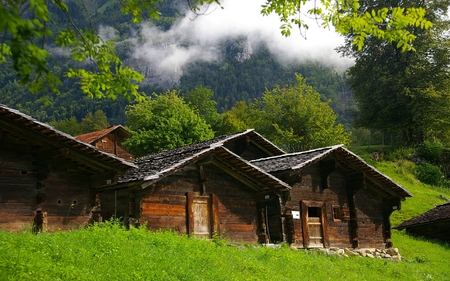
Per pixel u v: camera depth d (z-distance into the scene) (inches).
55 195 675.4
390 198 1094.4
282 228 901.8
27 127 617.0
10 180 640.4
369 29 420.5
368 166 1007.6
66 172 690.8
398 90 2365.9
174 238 646.5
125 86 349.1
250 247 776.9
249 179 853.2
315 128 2203.5
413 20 411.5
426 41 2269.9
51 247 479.8
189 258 561.0
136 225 721.6
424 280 814.5
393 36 420.2
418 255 1083.3
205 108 3041.3
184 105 2110.0
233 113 3107.8
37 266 415.2
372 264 864.9
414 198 1784.0
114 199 775.1
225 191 841.5
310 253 877.8
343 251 958.4
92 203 706.2
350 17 424.2
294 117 2218.3
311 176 981.2
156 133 1878.7
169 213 762.8
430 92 2203.5
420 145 2384.4
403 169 2145.7
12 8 220.5
